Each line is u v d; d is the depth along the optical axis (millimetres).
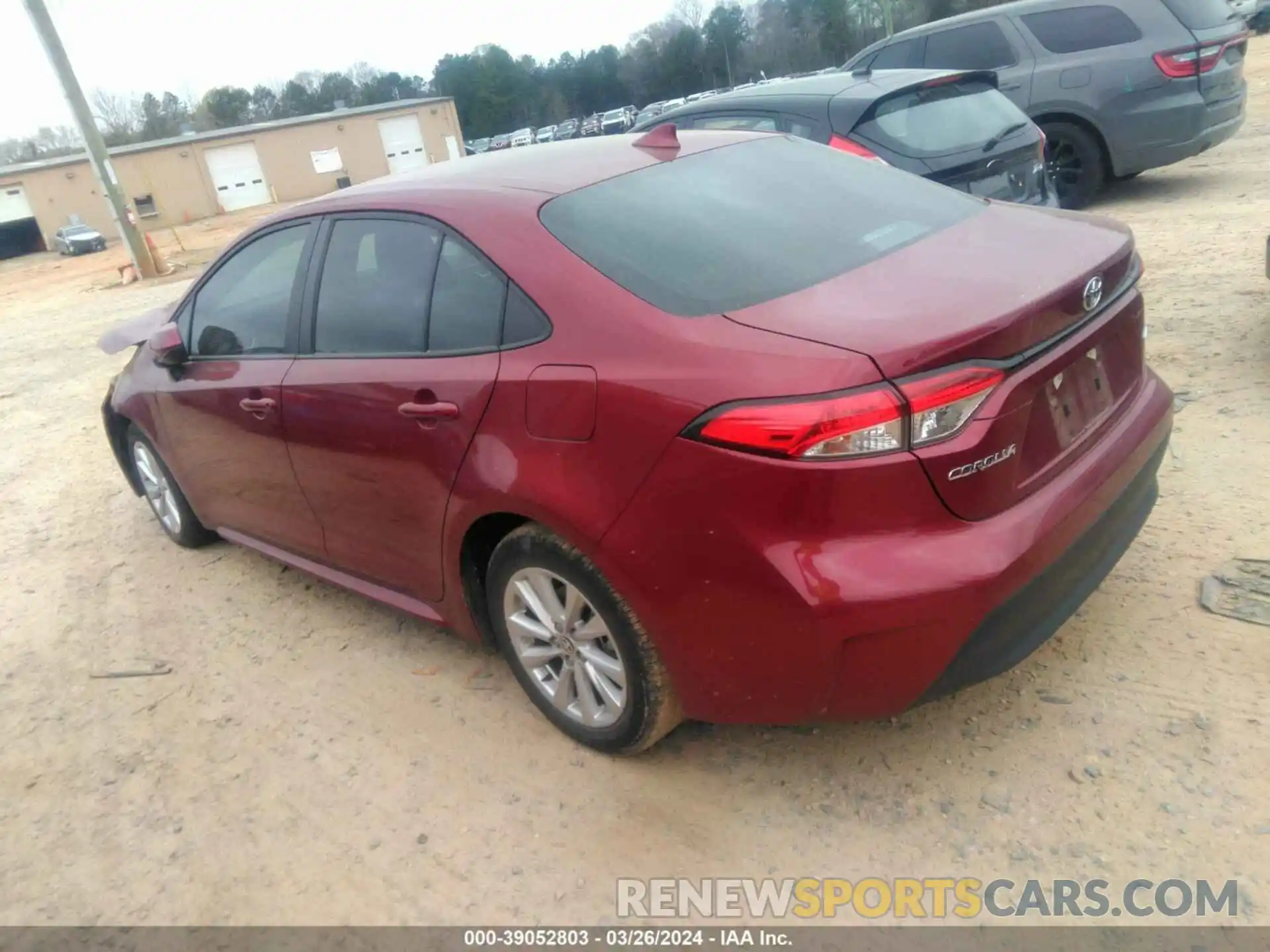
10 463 7336
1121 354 2934
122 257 33750
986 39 9273
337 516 3711
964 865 2557
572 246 2887
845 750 2998
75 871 3041
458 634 3508
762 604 2436
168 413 4488
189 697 3854
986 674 2527
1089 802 2666
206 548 5199
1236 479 4008
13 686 4137
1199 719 2852
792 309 2559
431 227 3232
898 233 3031
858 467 2305
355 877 2836
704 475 2430
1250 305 5766
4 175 48656
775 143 3705
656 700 2816
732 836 2764
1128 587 3477
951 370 2340
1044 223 3109
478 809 3012
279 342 3816
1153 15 8461
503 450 2883
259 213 49500
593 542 2684
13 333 15062
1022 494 2527
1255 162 9953
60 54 19625
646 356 2562
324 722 3557
